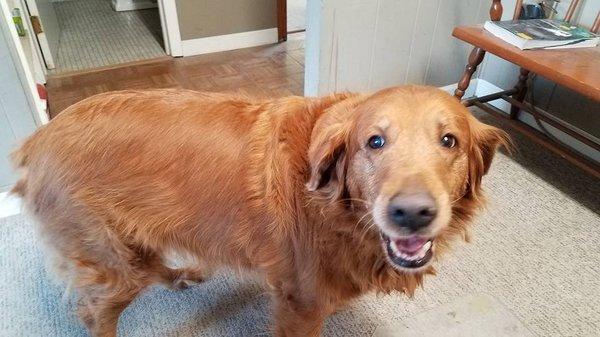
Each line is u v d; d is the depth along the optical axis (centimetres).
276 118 113
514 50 205
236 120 113
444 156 95
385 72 278
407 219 84
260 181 110
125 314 154
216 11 361
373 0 244
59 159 113
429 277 169
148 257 127
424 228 85
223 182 112
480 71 305
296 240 111
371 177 94
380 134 94
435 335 149
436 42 282
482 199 116
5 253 174
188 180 113
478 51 232
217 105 116
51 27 363
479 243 186
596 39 211
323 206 104
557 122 237
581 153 249
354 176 99
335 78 263
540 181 226
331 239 108
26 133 190
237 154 111
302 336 130
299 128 110
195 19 357
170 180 113
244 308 158
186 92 120
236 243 118
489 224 196
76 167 112
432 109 95
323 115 109
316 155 100
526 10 251
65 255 123
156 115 113
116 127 112
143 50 375
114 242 118
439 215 85
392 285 119
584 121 245
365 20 249
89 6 478
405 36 269
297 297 123
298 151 108
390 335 148
